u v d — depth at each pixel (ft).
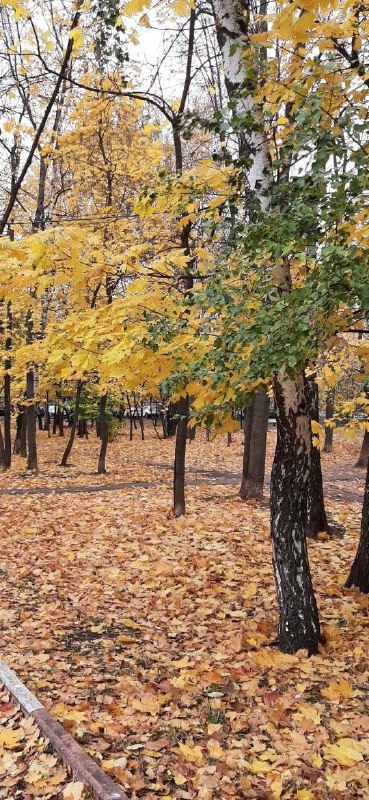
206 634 17.21
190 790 9.93
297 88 10.67
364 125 9.50
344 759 10.56
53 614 19.17
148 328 13.58
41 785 9.70
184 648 16.38
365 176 9.73
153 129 24.88
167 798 9.45
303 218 10.14
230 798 9.71
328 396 35.60
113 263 17.02
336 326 10.56
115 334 14.52
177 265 16.94
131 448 82.33
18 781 9.95
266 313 10.58
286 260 13.34
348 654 15.53
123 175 37.32
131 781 9.92
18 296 15.30
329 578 22.48
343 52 12.13
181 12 15.78
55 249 13.23
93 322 15.14
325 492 45.39
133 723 12.10
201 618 18.52
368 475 21.44
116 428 92.84
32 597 20.92
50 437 101.55
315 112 9.95
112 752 10.98
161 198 14.75
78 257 14.49
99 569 24.25
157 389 15.53
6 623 18.19
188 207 14.58
